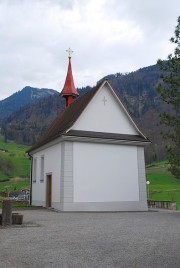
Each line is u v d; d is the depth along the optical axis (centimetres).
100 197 2362
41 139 3219
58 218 1698
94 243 938
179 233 1138
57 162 2447
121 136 2539
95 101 2528
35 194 2947
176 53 2128
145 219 1666
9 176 10375
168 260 738
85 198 2316
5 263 709
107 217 1784
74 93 3516
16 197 4625
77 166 2333
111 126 2547
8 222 1347
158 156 12888
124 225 1380
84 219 1648
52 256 773
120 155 2495
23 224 1381
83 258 754
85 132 2434
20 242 951
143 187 2523
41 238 1022
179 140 1984
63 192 2269
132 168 2519
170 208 2953
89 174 2359
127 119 2623
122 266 686
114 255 785
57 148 2475
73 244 923
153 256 776
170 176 9712
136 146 2572
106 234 1111
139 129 2620
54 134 2581
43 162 2816
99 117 2517
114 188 2422
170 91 2092
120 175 2464
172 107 2147
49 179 2638
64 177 2283
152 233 1138
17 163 11838
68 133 2341
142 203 2488
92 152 2400
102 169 2409
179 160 1961
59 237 1043
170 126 2073
